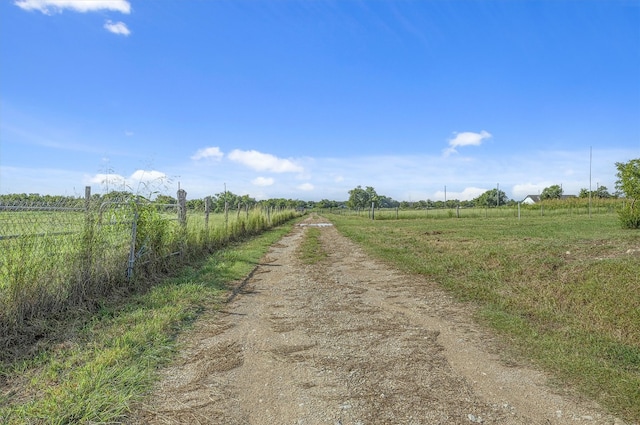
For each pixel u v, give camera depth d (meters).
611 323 4.78
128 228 6.66
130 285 6.42
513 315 5.26
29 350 3.84
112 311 5.14
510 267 7.88
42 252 4.78
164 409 2.90
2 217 4.41
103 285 5.79
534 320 5.12
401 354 4.02
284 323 5.08
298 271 8.84
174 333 4.58
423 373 3.56
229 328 4.86
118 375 3.32
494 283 6.97
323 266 9.50
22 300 4.28
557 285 6.38
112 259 6.14
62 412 2.72
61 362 3.63
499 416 2.83
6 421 2.63
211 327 4.88
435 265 8.72
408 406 2.98
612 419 2.78
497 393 3.18
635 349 4.04
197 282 7.16
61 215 5.19
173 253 8.52
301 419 2.80
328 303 6.08
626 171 15.70
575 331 4.59
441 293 6.62
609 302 5.34
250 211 20.83
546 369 3.61
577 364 3.66
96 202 5.88
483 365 3.74
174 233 8.81
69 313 4.83
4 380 3.28
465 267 8.30
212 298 6.22
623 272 6.39
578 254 8.68
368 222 29.83
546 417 2.82
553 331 4.64
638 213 15.33
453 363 3.79
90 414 2.71
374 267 9.22
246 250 12.10
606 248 9.20
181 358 3.90
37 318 4.42
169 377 3.46
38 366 3.54
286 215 36.94
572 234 13.57
